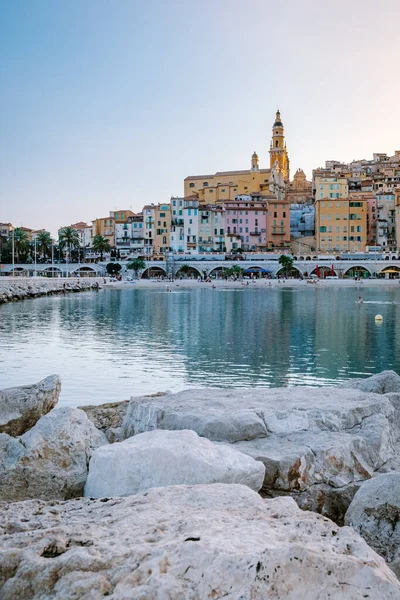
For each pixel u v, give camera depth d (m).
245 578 4.73
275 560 4.82
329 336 44.81
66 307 79.69
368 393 13.44
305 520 5.97
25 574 5.10
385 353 35.81
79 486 9.50
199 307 78.19
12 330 49.94
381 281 155.38
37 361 32.69
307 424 11.25
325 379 27.44
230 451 8.97
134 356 34.66
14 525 6.43
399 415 12.86
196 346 39.16
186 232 195.00
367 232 199.88
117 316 64.31
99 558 5.20
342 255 177.75
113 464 8.87
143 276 182.62
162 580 4.78
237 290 132.12
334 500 9.34
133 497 7.38
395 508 7.33
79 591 4.82
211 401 12.99
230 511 6.52
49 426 10.52
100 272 182.12
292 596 4.66
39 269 179.38
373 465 10.36
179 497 7.26
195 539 5.41
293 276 175.50
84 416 11.30
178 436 9.38
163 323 55.88
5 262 198.75
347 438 10.43
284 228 196.50
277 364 31.67
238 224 195.62
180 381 26.86
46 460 9.90
